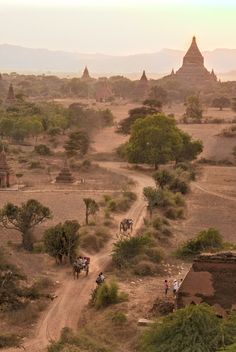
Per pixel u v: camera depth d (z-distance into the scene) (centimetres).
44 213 5625
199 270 3494
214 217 7062
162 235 5931
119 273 4722
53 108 16738
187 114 17112
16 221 5775
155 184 8869
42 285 4416
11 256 5038
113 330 3547
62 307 4062
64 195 8069
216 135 14162
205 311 3020
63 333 3478
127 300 4059
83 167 10362
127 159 10419
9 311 3900
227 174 10050
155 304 3881
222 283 3462
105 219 6500
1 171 8594
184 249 5222
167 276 4694
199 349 2875
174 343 2930
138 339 3316
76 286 4481
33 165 10400
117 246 5081
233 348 2667
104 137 14375
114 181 9162
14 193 8188
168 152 10069
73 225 5266
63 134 14450
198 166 10781
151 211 6838
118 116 18575
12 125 13562
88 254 5297
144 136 10119
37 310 3978
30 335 3609
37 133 13575
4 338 3459
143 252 5056
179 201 7538
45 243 5056
